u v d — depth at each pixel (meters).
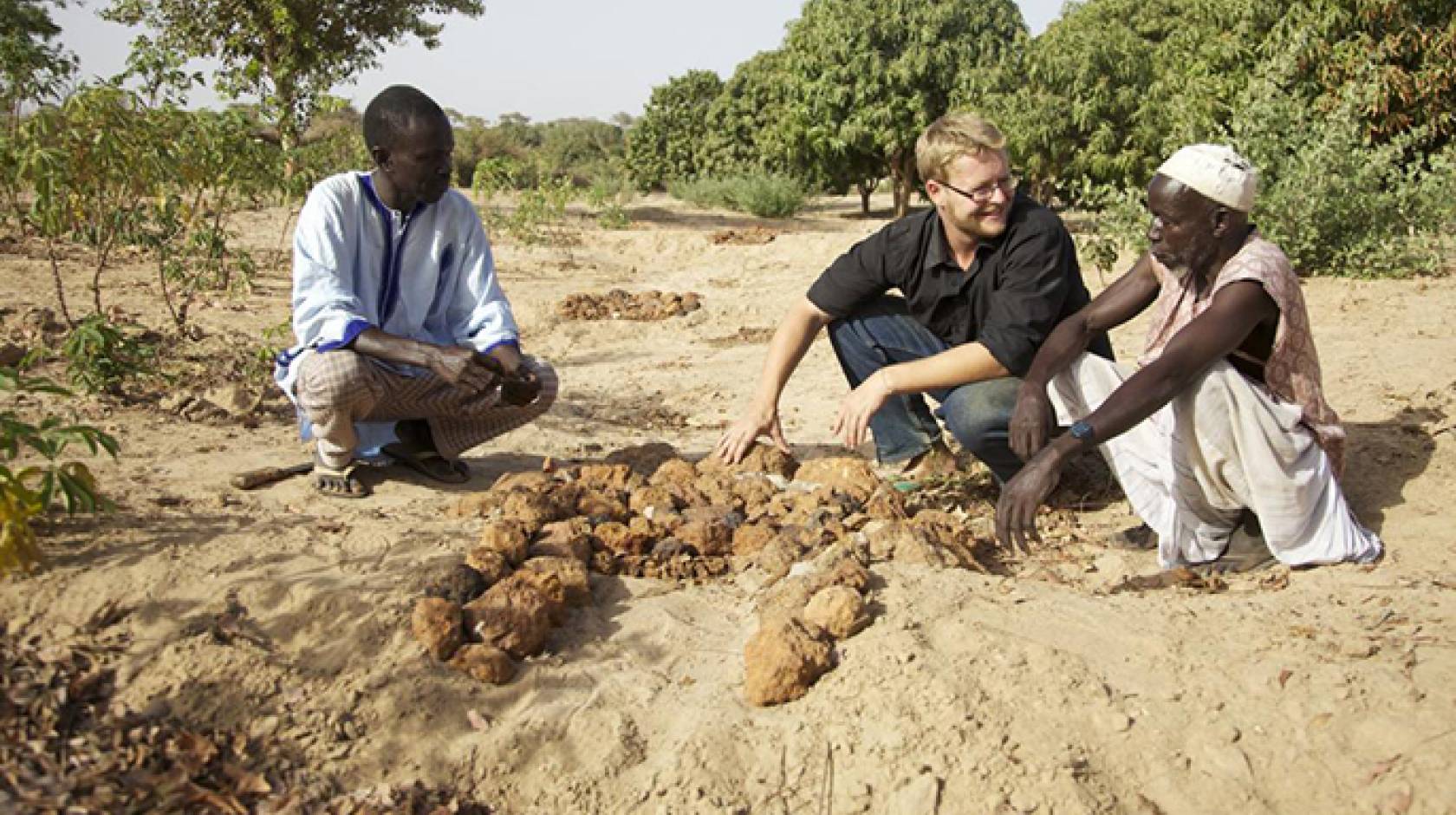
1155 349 3.73
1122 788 2.58
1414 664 2.81
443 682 2.90
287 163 11.22
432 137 3.80
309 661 2.91
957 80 22.16
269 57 18.92
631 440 5.57
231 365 6.27
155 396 5.34
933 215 4.05
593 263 13.70
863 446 5.35
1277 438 3.48
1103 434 3.33
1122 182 19.91
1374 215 9.25
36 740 2.54
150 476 3.99
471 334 4.19
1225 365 3.49
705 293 11.41
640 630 3.26
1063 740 2.67
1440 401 4.90
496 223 15.24
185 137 7.22
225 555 3.24
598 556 3.55
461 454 4.86
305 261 3.87
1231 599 3.31
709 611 3.39
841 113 23.55
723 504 4.05
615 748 2.78
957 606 3.18
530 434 5.39
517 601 3.10
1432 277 8.97
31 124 5.65
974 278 3.98
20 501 3.02
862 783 2.63
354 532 3.50
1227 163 3.44
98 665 2.79
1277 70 10.65
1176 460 3.62
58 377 5.38
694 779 2.67
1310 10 12.29
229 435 4.77
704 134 39.72
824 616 3.06
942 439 4.70
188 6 18.73
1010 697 2.78
